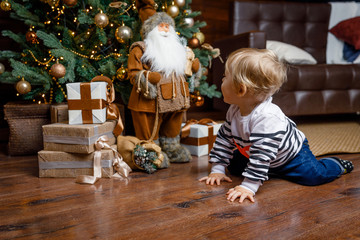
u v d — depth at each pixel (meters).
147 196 0.92
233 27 2.56
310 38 2.70
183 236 0.68
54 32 1.57
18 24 1.88
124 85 1.52
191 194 0.94
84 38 1.48
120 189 0.99
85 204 0.86
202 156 1.44
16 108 1.41
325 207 0.84
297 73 2.10
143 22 1.27
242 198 0.88
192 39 1.57
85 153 1.08
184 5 1.60
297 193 0.95
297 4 2.68
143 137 1.26
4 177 1.12
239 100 0.94
